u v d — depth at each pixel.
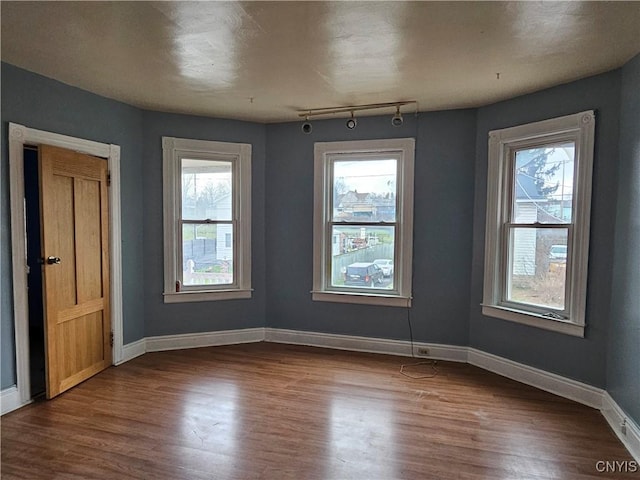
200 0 1.98
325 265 4.46
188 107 3.96
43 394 3.17
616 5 2.00
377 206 4.28
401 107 3.87
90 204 3.49
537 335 3.38
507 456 2.38
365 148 4.21
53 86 3.16
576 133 3.09
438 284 4.07
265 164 4.55
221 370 3.73
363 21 2.18
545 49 2.53
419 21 2.18
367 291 4.35
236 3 2.00
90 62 2.80
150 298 4.21
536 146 3.40
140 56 2.69
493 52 2.58
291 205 4.50
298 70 2.92
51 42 2.48
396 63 2.78
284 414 2.88
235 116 4.27
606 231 2.87
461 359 4.04
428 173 4.04
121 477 2.16
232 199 4.50
